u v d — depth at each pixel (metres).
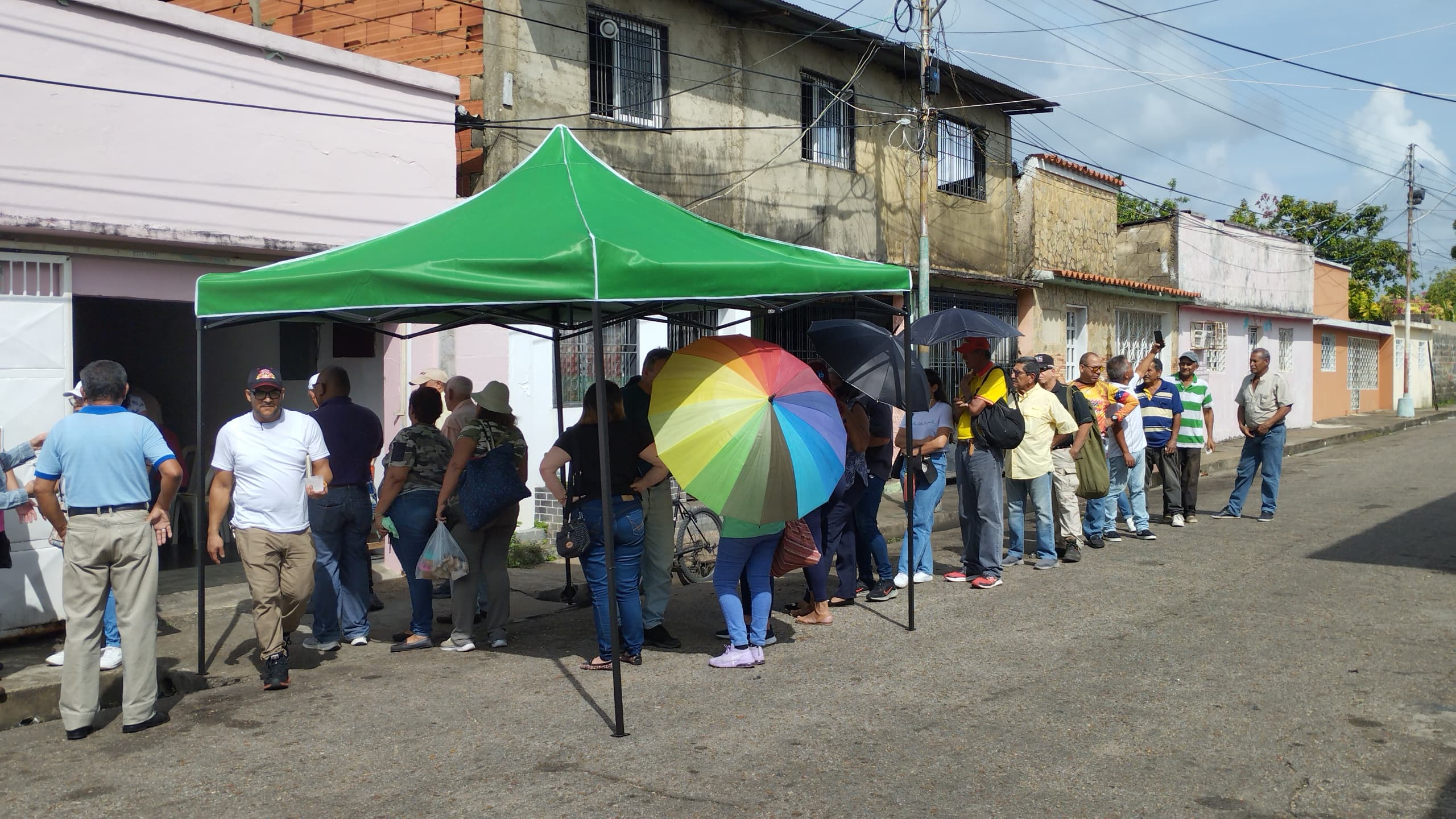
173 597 8.32
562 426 8.18
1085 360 10.49
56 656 6.61
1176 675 6.06
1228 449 21.36
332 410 6.88
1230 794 4.43
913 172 16.89
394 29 11.87
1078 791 4.46
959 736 5.12
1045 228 19.34
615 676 5.20
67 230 7.43
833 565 9.46
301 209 9.02
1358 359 32.16
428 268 5.58
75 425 5.35
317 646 6.88
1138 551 10.05
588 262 5.35
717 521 9.54
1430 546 10.09
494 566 7.00
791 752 4.93
